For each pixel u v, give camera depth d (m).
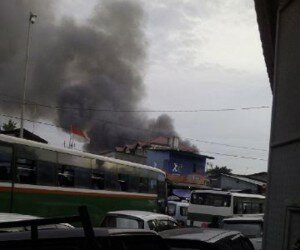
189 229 7.30
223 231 7.29
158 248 3.95
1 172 13.10
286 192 5.37
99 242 3.24
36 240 2.95
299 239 4.85
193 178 49.34
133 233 3.66
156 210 21.95
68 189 15.63
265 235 6.00
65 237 3.13
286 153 5.49
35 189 14.18
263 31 6.57
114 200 18.28
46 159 14.79
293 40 5.61
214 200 22.44
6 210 13.11
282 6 6.02
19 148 13.75
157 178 22.38
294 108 5.37
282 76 5.89
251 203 23.67
